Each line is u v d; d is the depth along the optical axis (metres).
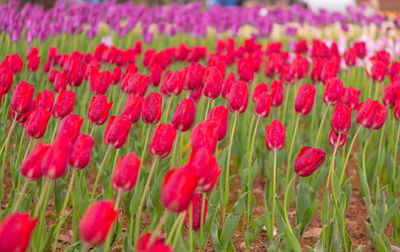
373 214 2.71
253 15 10.69
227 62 4.85
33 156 1.52
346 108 2.37
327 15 10.54
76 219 2.40
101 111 2.18
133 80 2.83
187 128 1.94
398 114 3.02
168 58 4.34
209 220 2.35
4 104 3.51
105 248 1.96
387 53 4.21
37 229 1.99
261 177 4.06
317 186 3.16
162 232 2.75
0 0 6.89
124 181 1.52
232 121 3.97
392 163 3.54
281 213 2.42
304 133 4.50
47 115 1.96
